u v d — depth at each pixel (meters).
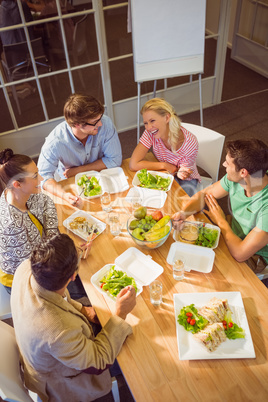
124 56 3.37
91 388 1.34
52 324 1.12
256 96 4.14
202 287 1.46
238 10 4.40
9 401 1.21
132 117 3.81
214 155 2.25
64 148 2.11
